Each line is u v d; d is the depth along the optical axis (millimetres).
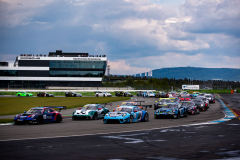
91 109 23297
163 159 8039
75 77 104875
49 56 106812
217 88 142625
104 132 14242
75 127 16734
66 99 55562
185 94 62094
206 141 11320
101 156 8406
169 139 11859
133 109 20141
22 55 104688
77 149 9539
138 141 11305
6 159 7926
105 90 92125
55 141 11258
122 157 8273
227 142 11086
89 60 105188
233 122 19750
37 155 8508
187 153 8891
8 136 12688
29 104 42656
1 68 103438
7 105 40656
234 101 54500
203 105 33125
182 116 24500
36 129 15633
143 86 106188
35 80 104188
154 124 18484
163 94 64000
